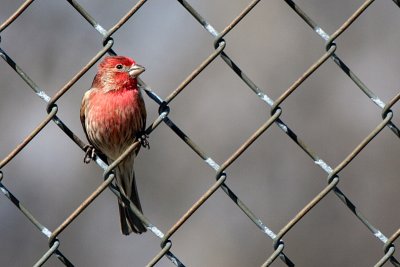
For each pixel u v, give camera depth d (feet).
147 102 48.88
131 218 25.57
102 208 49.57
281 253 21.08
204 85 51.49
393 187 48.96
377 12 53.52
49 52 49.60
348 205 21.38
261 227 21.07
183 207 49.49
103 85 27.53
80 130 49.16
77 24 50.14
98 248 48.85
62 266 47.24
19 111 49.67
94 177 49.75
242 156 49.93
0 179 20.39
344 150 50.08
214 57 21.29
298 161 49.65
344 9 53.36
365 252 47.19
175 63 51.44
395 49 52.95
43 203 49.08
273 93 51.55
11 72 49.85
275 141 50.11
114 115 27.32
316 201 21.22
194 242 49.70
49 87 49.37
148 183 49.78
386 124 21.48
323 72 52.06
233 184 49.49
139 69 27.43
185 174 49.90
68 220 20.59
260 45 52.75
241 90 51.47
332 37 21.49
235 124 50.70
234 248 49.34
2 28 20.56
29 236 47.24
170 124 21.43
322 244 47.67
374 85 52.29
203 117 50.93
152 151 50.19
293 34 52.90
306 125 50.75
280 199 48.98
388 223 48.29
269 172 49.49
